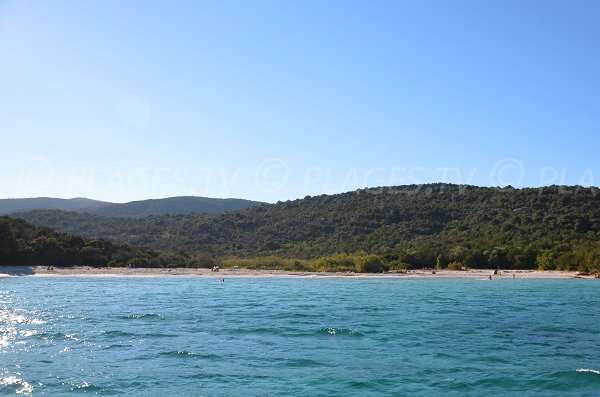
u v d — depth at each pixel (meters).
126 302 53.12
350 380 22.72
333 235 162.00
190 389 21.28
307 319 41.06
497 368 25.16
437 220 163.62
